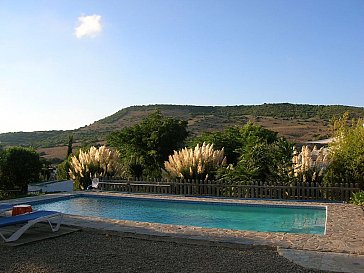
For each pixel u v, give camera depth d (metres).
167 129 32.00
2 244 8.31
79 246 8.28
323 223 12.70
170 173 19.83
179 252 7.75
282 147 17.92
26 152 22.27
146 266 6.80
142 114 87.88
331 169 16.44
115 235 9.43
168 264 6.91
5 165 21.44
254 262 7.00
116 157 23.31
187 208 16.08
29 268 6.72
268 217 14.07
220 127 69.94
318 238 8.78
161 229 9.82
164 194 18.72
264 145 18.38
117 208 16.44
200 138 31.91
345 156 16.23
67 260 7.20
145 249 8.01
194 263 6.96
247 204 15.27
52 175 29.42
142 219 14.09
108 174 22.17
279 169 17.50
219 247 8.20
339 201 15.44
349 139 16.55
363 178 15.76
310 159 17.30
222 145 28.97
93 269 6.64
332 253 7.56
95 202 17.88
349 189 15.46
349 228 9.94
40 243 8.55
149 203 17.28
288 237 8.90
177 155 20.52
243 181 17.66
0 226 8.30
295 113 80.06
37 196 18.11
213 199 16.59
